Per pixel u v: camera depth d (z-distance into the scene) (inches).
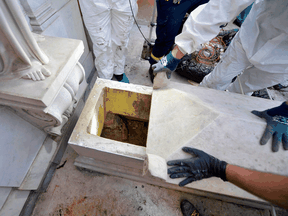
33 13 37.6
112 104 57.3
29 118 38.2
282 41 40.1
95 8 47.6
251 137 31.7
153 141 35.4
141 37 107.4
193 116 35.5
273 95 83.5
